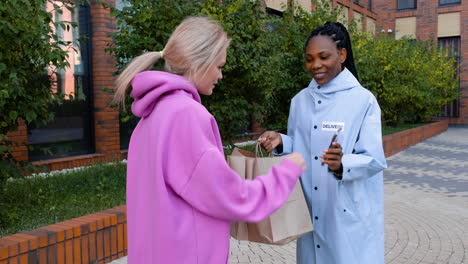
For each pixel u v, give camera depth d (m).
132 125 9.34
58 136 7.91
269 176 1.47
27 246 3.19
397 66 14.40
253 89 6.52
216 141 1.43
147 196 1.42
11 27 3.43
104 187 5.75
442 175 9.17
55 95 4.39
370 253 1.95
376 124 1.90
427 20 24.50
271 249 4.57
